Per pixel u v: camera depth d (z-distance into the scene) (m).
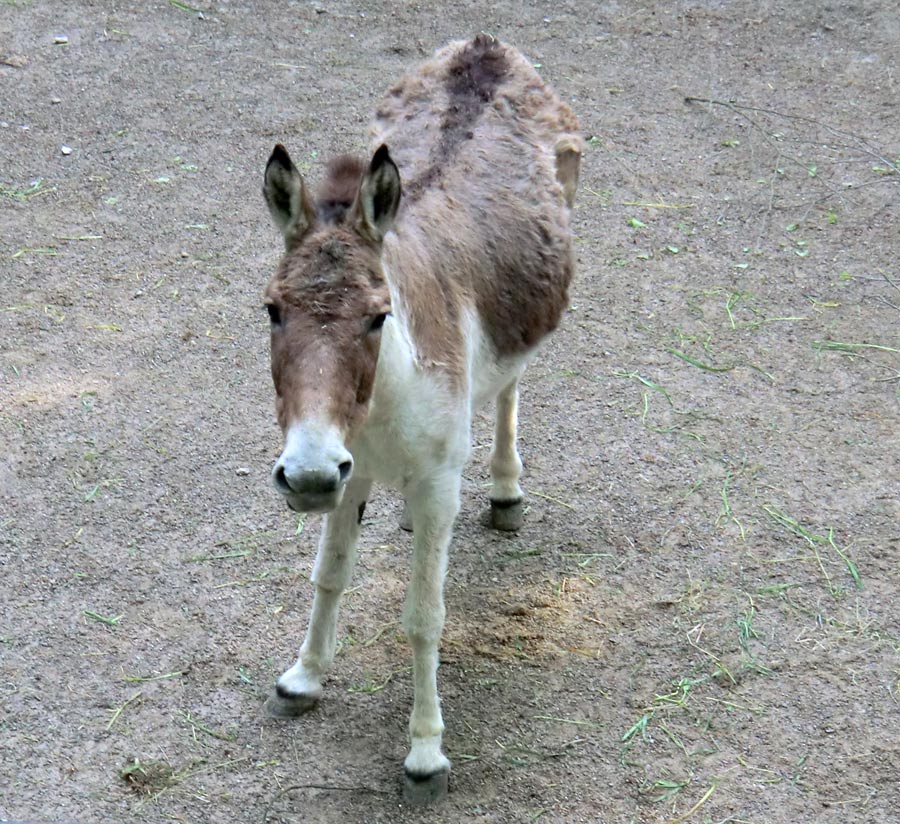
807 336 7.89
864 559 6.09
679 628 5.68
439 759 4.80
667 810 4.75
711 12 12.72
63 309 8.02
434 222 4.87
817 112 10.75
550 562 6.11
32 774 4.87
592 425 7.09
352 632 5.67
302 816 4.73
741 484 6.61
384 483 4.68
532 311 5.39
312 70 11.39
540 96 6.05
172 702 5.25
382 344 4.17
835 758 4.98
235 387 7.36
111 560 6.03
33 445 6.79
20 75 11.12
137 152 9.96
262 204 9.30
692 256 8.76
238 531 6.25
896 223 9.13
